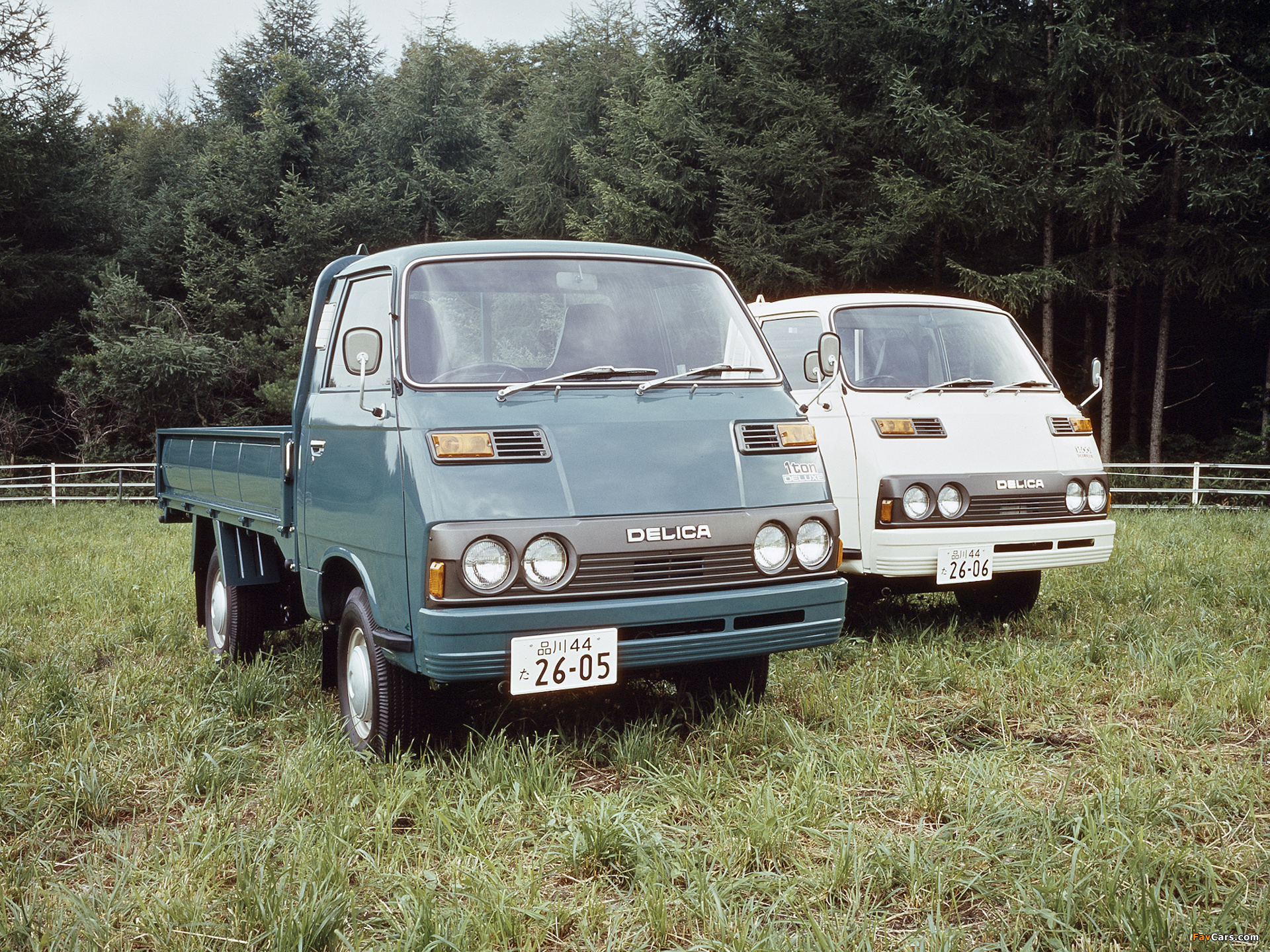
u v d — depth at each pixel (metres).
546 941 2.90
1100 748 4.19
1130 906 2.82
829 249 19.33
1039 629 6.46
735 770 4.02
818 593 4.23
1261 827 3.45
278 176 27.92
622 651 3.88
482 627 3.68
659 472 4.07
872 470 5.97
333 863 3.18
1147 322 23.39
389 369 4.19
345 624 4.59
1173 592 7.46
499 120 32.19
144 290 26.27
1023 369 6.96
